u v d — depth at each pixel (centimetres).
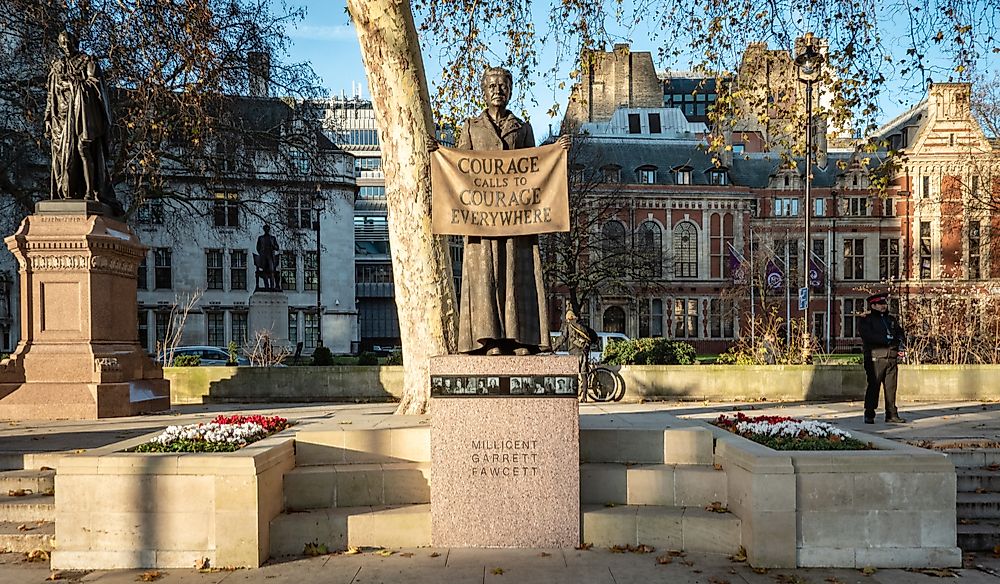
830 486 715
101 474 721
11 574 704
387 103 1052
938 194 5609
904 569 706
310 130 2873
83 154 1381
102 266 1351
